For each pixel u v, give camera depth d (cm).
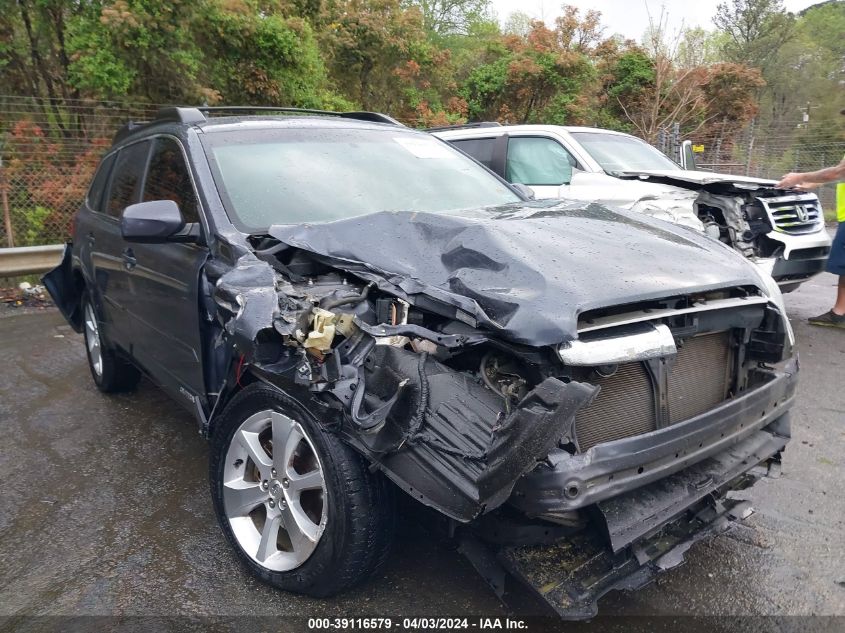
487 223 294
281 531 299
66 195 948
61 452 445
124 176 464
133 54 1048
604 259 264
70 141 987
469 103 2039
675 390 267
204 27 1134
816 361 619
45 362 638
